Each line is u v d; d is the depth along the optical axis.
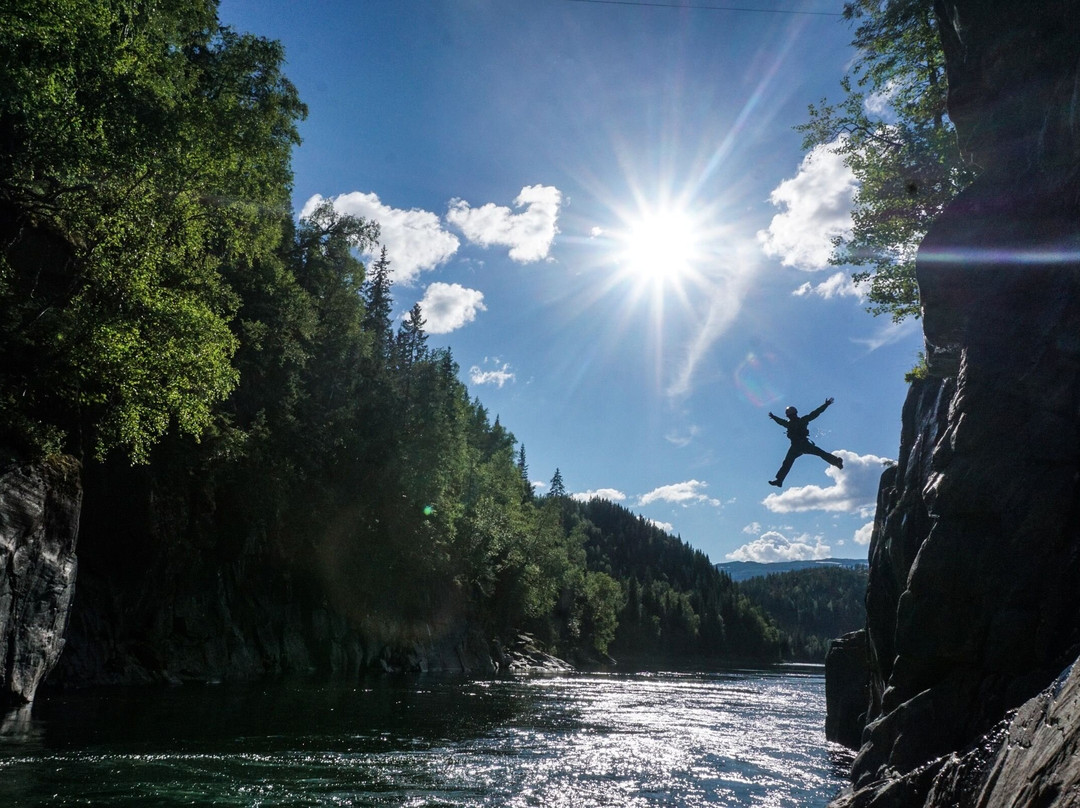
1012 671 11.43
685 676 78.38
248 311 44.97
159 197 25.23
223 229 30.64
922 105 25.83
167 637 36.31
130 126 22.92
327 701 27.91
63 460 22.42
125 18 24.45
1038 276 13.20
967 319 14.20
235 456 39.16
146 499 33.50
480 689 40.38
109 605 32.41
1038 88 13.73
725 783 15.53
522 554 86.69
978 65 15.18
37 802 11.01
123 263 24.34
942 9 16.62
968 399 13.40
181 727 18.95
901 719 12.51
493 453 106.88
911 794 9.26
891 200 26.45
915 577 13.14
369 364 64.38
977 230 14.54
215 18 33.84
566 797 13.48
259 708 24.27
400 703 29.05
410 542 59.94
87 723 18.59
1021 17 14.07
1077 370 12.04
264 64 34.19
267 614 45.28
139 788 12.21
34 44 19.64
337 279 59.34
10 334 21.61
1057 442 12.00
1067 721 5.82
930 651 12.67
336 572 52.59
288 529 47.75
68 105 21.22
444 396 68.69
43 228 25.77
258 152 28.12
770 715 31.31
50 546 21.11
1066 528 11.56
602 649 124.19
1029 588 11.63
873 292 27.75
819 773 17.20
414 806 12.18
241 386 45.38
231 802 11.75
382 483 58.62
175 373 24.09
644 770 16.55
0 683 19.47
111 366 22.83
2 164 22.95
